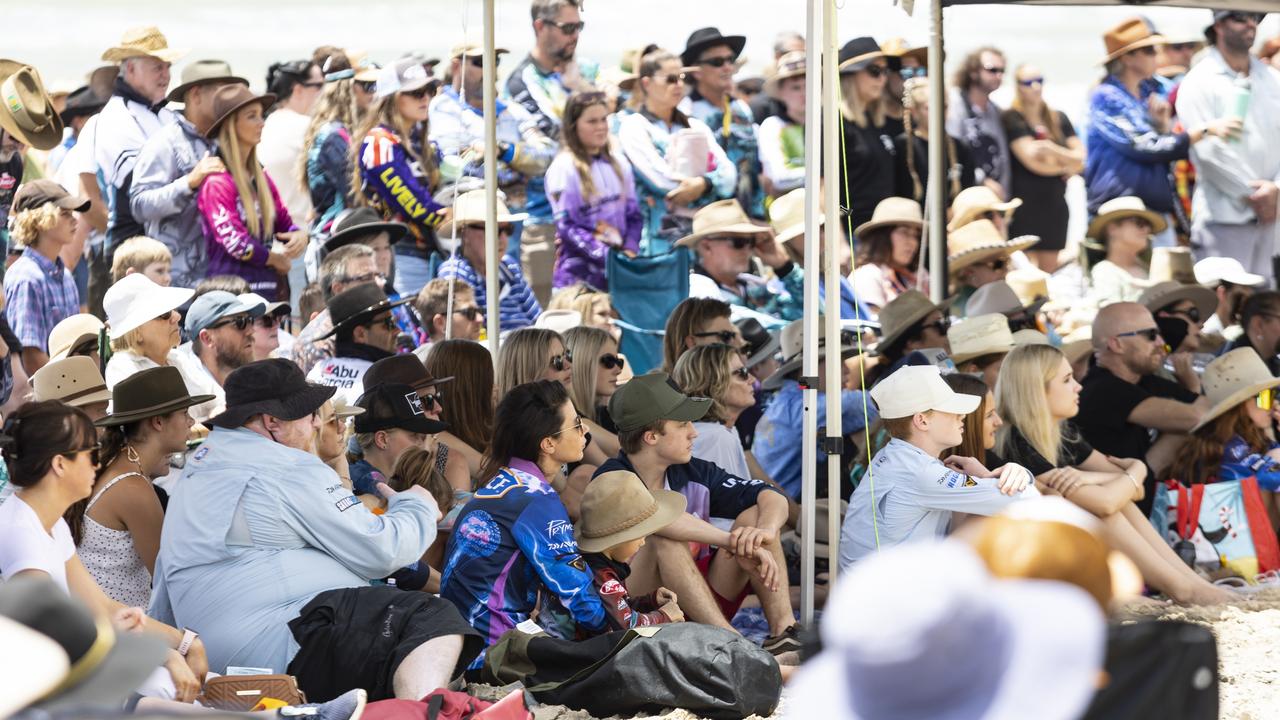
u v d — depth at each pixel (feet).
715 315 93.30
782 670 62.49
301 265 122.31
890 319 100.63
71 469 53.01
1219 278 134.31
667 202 135.44
